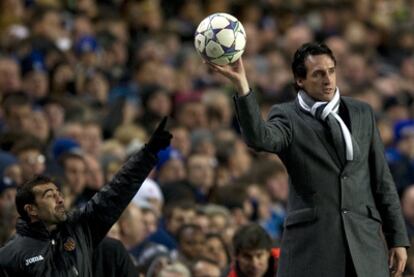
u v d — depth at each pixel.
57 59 52.50
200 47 24.98
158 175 45.09
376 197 25.39
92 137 45.19
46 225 25.62
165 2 69.31
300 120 25.05
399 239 25.27
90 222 25.84
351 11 76.62
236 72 24.47
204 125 53.75
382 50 75.62
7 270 25.34
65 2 62.50
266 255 31.48
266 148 24.50
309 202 24.94
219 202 42.66
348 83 67.31
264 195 44.38
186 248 36.47
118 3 65.88
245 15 71.38
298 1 76.00
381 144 25.48
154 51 59.91
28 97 47.75
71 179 39.09
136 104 53.22
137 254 35.62
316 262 24.72
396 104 63.75
